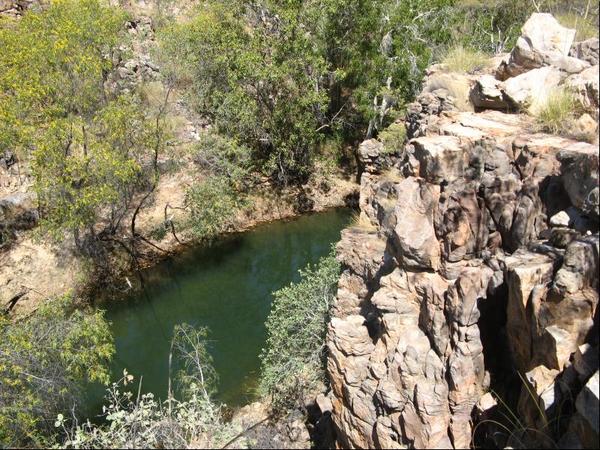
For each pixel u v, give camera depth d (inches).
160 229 965.8
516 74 367.6
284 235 1055.0
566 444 213.0
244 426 487.2
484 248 292.7
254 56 1008.9
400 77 1019.3
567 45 345.4
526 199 274.4
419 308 308.2
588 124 293.3
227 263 960.3
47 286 820.0
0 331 544.7
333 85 1197.1
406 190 309.6
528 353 250.7
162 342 759.1
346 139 1238.9
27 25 834.2
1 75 788.6
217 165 1033.5
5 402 486.9
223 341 742.5
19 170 880.3
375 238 420.5
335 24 1073.5
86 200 736.3
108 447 394.6
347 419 331.6
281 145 1101.7
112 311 833.5
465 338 266.1
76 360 541.3
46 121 762.8
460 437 276.1
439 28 987.9
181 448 386.6
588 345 216.5
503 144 293.1
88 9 858.1
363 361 323.3
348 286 432.8
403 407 291.1
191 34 1048.8
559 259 239.8
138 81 1093.8
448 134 318.0
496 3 877.2
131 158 843.4
